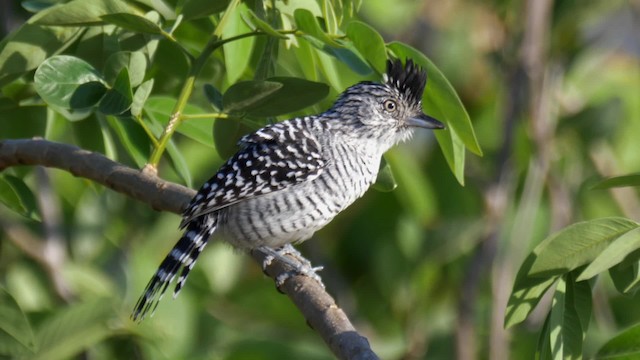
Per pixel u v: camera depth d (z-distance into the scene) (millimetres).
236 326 13445
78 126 10133
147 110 9367
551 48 14242
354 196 9688
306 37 8617
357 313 13547
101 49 9250
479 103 14195
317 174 9359
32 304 12094
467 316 12031
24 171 10523
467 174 13805
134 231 13234
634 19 14453
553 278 7781
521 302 7805
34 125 10414
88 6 8422
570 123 13641
